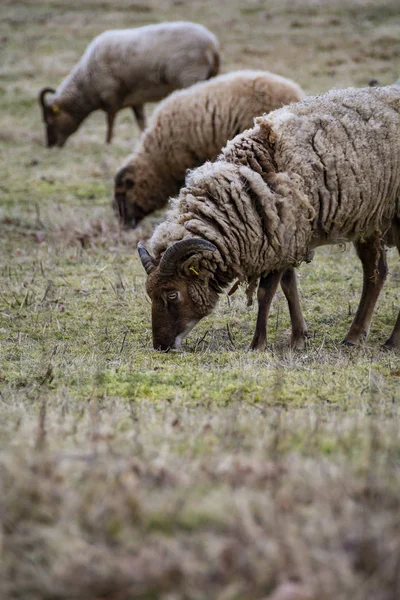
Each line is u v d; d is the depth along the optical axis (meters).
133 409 15.69
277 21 78.31
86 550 9.24
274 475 10.77
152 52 47.94
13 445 12.20
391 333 22.77
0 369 19.83
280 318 24.97
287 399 16.64
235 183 20.00
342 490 10.37
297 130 20.20
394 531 9.42
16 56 70.62
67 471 10.92
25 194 41.38
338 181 20.16
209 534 9.46
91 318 24.95
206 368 19.59
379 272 22.81
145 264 21.42
